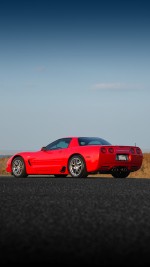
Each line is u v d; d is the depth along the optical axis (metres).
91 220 5.26
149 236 4.31
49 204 6.76
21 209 6.21
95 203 6.88
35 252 3.69
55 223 5.05
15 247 3.86
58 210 6.10
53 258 3.50
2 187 9.94
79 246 3.89
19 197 7.77
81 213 5.82
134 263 3.38
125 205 6.63
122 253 3.65
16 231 4.59
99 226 4.86
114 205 6.62
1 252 3.69
